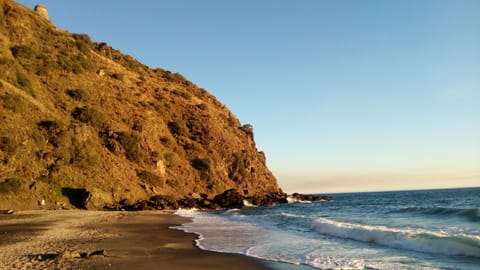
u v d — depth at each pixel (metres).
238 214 42.38
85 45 86.31
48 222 27.64
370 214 36.62
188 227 26.61
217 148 83.75
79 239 18.72
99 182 50.66
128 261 13.09
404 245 16.09
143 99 80.06
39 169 44.97
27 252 14.38
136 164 61.22
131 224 28.28
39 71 61.91
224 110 107.00
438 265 11.94
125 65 101.00
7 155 41.88
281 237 20.52
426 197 91.44
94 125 60.22
